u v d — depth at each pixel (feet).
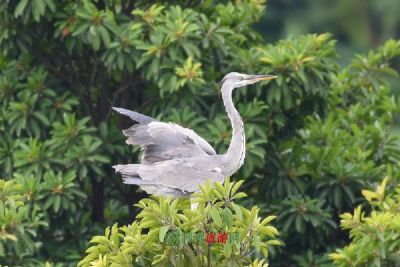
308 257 53.93
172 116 52.75
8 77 54.85
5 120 54.70
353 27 152.56
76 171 53.11
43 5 52.39
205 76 54.54
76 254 52.54
